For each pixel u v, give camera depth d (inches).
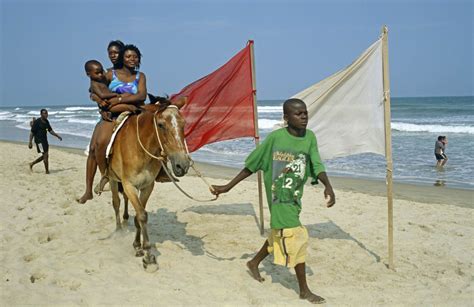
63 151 839.7
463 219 339.6
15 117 2773.1
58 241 272.8
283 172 184.7
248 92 277.3
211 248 265.9
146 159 219.9
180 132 197.5
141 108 224.8
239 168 665.6
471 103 2738.7
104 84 248.5
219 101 278.2
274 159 186.5
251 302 191.3
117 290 201.9
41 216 334.3
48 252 252.1
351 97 231.3
